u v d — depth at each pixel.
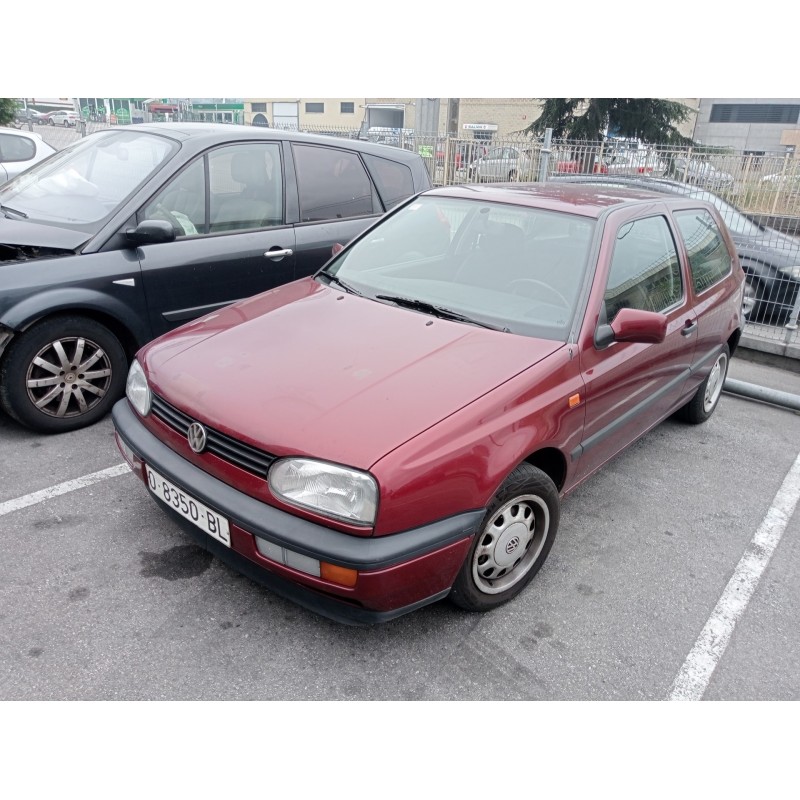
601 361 3.05
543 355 2.79
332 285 3.53
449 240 3.56
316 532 2.24
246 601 2.79
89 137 4.93
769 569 3.31
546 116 23.20
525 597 2.96
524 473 2.67
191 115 23.58
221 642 2.58
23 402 3.81
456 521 2.39
